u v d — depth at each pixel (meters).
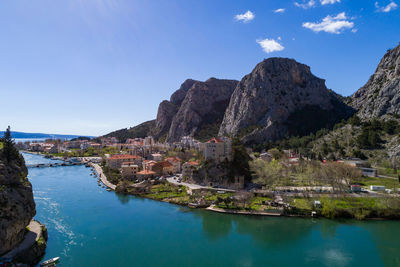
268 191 113.69
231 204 100.44
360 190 111.69
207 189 120.19
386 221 88.31
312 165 148.12
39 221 83.00
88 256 62.28
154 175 153.00
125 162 186.38
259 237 75.81
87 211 95.75
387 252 67.00
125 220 87.19
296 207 96.50
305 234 78.00
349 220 89.00
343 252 67.00
